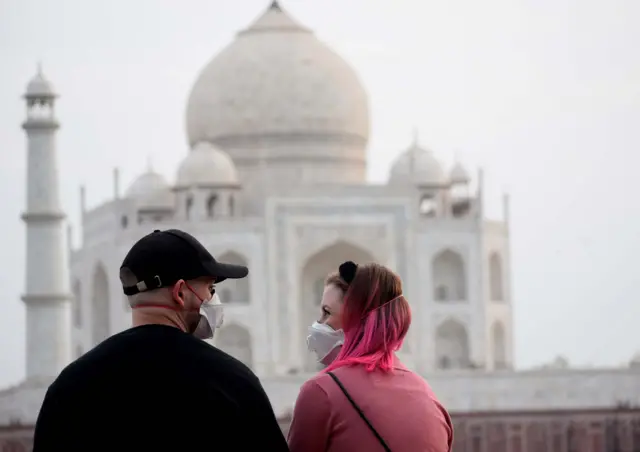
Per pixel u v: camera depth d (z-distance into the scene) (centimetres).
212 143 11188
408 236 10406
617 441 8688
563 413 8706
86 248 11244
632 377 8875
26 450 8419
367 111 11344
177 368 1449
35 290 9775
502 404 8806
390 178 11150
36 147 9819
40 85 9806
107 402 1440
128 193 11275
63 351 9825
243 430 1441
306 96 11031
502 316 10969
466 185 11512
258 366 10225
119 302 10494
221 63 11244
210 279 1545
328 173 11044
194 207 10462
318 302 10656
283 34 11281
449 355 10575
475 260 10512
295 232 10350
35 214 9775
